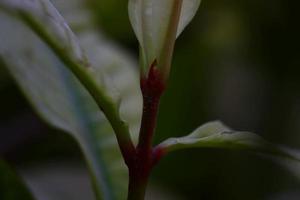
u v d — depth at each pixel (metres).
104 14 0.49
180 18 0.25
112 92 0.24
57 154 0.44
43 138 0.44
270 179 0.48
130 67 0.34
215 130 0.26
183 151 0.48
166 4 0.24
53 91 0.29
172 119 0.50
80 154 0.44
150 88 0.24
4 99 0.44
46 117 0.29
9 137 0.44
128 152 0.25
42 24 0.22
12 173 0.28
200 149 0.48
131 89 0.33
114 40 0.48
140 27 0.24
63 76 0.30
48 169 0.40
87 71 0.23
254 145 0.25
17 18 0.21
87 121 0.30
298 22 0.50
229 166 0.48
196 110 0.51
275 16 0.51
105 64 0.34
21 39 0.27
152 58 0.24
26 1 0.21
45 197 0.37
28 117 0.44
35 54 0.29
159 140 0.50
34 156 0.44
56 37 0.22
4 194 0.28
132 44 0.50
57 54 0.23
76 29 0.35
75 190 0.38
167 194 0.41
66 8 0.35
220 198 0.48
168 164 0.48
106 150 0.30
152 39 0.24
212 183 0.48
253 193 0.48
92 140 0.30
